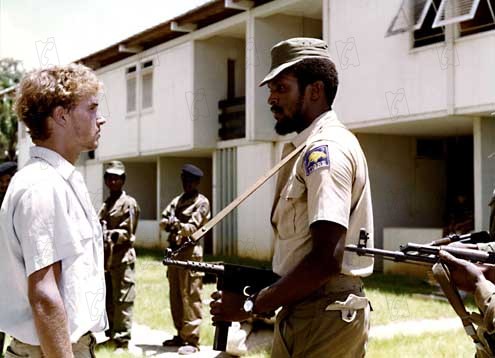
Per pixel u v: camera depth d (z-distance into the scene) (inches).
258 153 669.3
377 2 507.5
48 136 95.2
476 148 477.7
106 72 866.1
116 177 276.4
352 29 529.3
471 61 450.0
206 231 114.7
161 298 406.0
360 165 107.0
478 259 102.7
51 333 86.9
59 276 90.4
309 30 651.5
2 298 91.5
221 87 729.0
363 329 109.7
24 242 87.9
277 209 111.1
